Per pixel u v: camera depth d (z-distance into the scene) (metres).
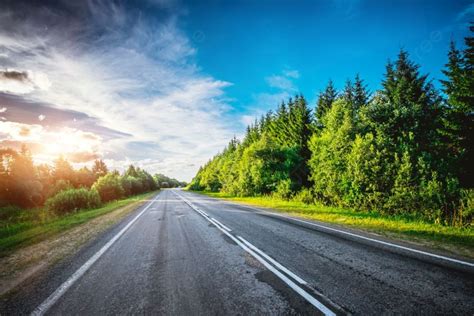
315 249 5.77
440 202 10.08
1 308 3.21
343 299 3.26
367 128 16.06
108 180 35.31
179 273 4.36
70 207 20.19
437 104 18.55
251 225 9.41
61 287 3.83
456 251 5.41
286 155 27.77
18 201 38.78
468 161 12.72
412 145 13.14
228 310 3.03
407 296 3.32
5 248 6.98
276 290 3.57
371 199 12.96
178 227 9.36
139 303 3.27
